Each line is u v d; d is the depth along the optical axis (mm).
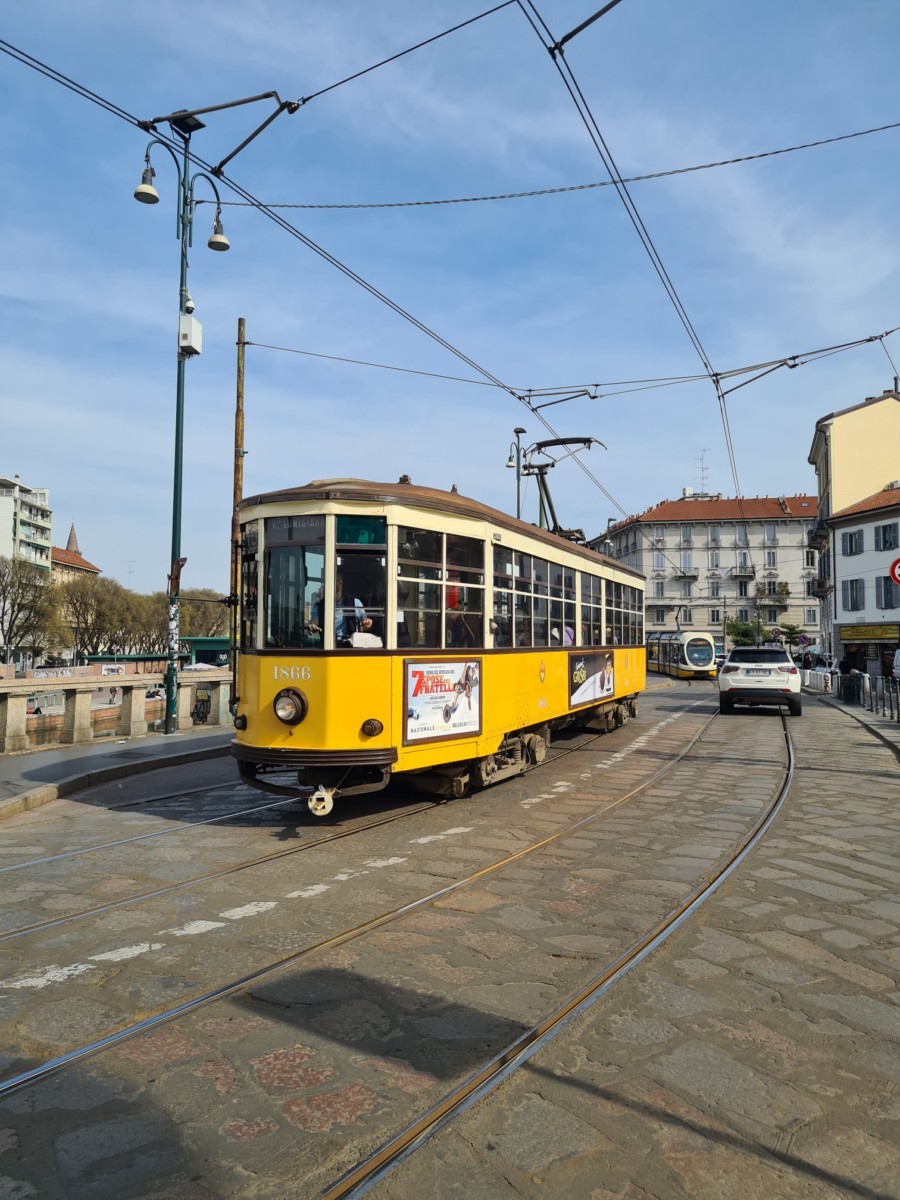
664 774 11617
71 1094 3322
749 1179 2781
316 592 7941
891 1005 4168
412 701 8242
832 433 48219
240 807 9461
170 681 15938
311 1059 3594
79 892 6105
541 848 7363
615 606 16188
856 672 25906
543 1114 3160
